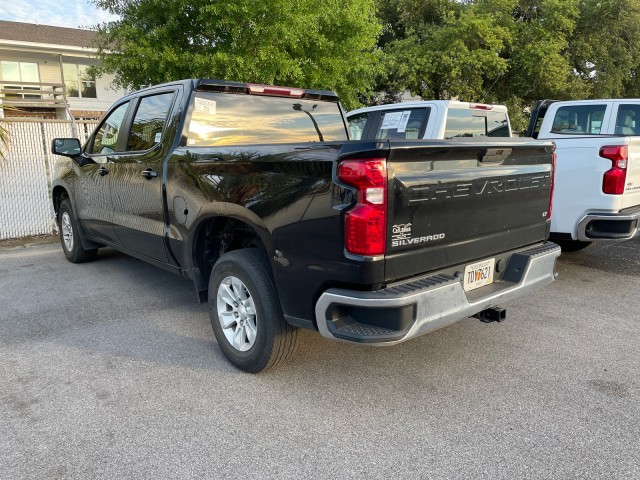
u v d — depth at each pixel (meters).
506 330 4.29
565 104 7.44
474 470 2.48
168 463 2.55
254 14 8.59
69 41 21.42
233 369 3.57
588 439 2.73
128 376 3.47
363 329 2.67
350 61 10.75
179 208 3.87
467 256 3.07
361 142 2.56
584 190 5.41
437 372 3.52
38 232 8.41
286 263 2.95
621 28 18.39
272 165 2.98
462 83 16.55
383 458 2.58
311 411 3.02
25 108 20.86
